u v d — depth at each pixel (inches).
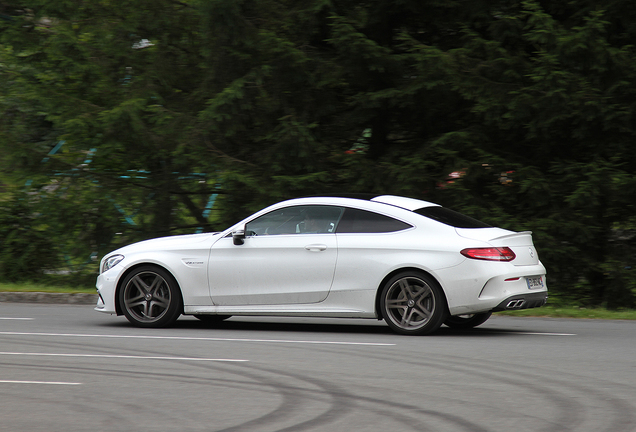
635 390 448.1
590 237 1063.6
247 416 388.8
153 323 740.0
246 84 1092.5
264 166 1112.8
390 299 689.0
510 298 667.4
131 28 1211.2
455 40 1131.3
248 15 1105.4
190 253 735.7
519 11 1088.2
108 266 761.0
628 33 1065.5
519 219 1093.1
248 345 625.3
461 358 560.7
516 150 1134.4
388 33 1137.4
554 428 363.6
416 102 1091.9
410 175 1074.1
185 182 1203.9
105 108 1178.6
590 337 682.2
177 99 1205.7
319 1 1078.4
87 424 374.0
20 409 404.5
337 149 1164.5
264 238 722.8
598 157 1066.1
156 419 382.9
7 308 951.0
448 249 674.2
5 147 1209.4
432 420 379.9
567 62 1016.9
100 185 1250.6
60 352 588.7
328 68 1098.1
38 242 1416.1
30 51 1239.5
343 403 416.8
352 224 708.0
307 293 704.4
